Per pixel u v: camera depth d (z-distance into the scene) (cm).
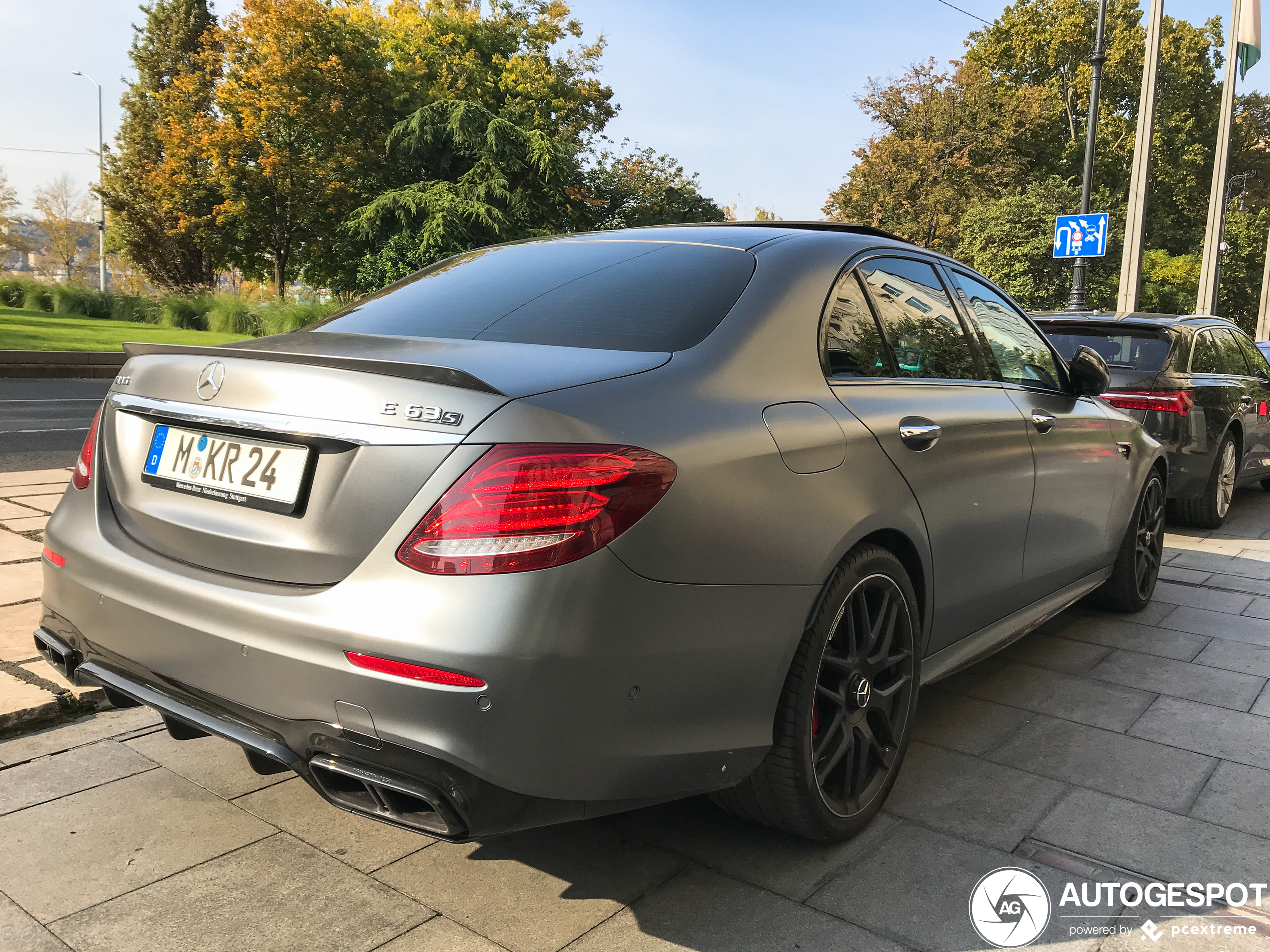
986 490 286
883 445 239
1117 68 4675
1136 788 276
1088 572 396
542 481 167
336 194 3250
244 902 209
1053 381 365
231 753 281
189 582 196
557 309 234
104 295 2861
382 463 176
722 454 192
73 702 298
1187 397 629
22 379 1545
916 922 207
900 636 254
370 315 258
